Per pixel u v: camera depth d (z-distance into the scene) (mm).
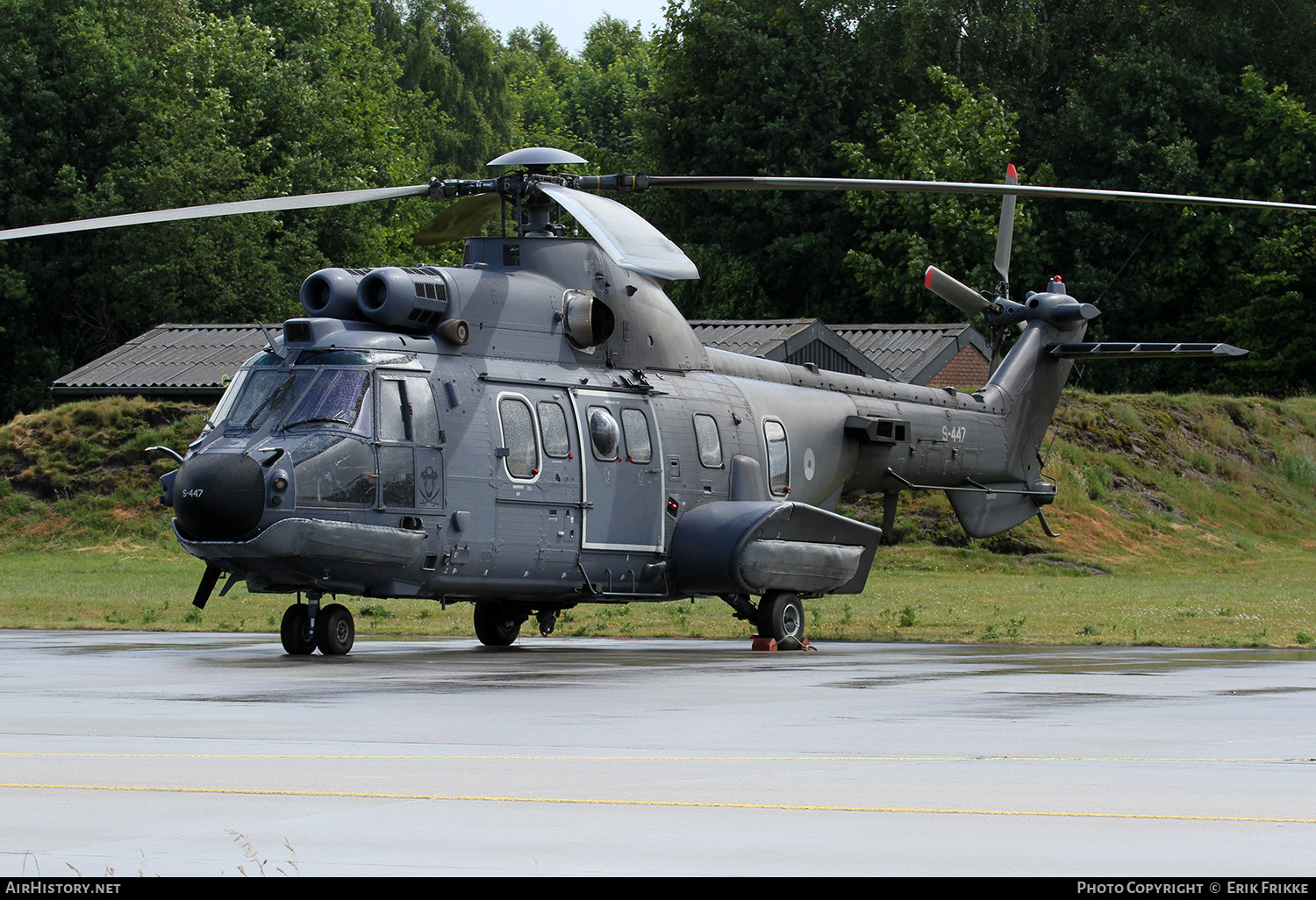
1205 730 32219
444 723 32938
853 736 30906
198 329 163750
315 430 53812
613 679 45812
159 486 141875
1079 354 87375
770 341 144125
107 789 23359
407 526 55250
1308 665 52844
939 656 58656
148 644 62844
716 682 44562
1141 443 163625
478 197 64438
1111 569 133000
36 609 85562
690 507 65750
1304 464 168875
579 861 18156
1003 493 86688
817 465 74312
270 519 52031
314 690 41000
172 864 17766
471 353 59375
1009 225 89000
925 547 135750
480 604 65875
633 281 67375
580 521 61219
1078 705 37719
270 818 20938
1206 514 155000
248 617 83750
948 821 20875
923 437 80500
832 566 67312
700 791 23406
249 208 54719
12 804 22047
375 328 57625
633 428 63969
